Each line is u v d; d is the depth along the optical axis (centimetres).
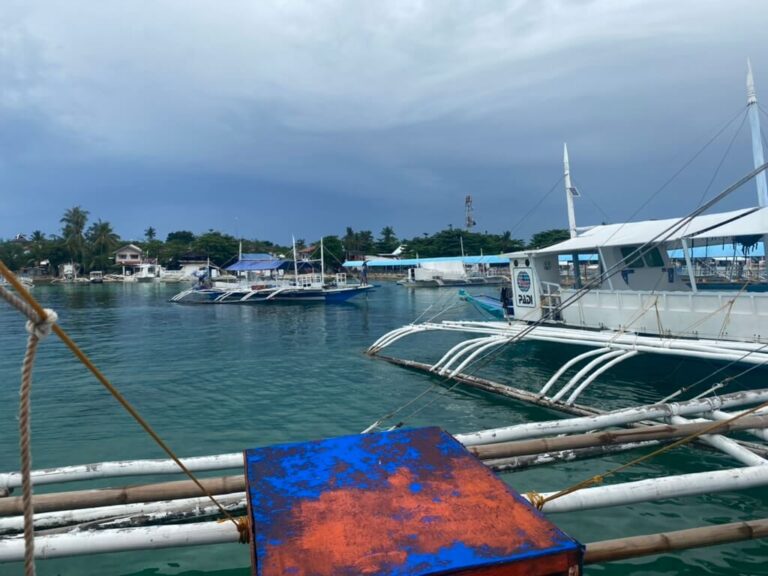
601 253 1686
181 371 1914
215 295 5462
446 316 3856
